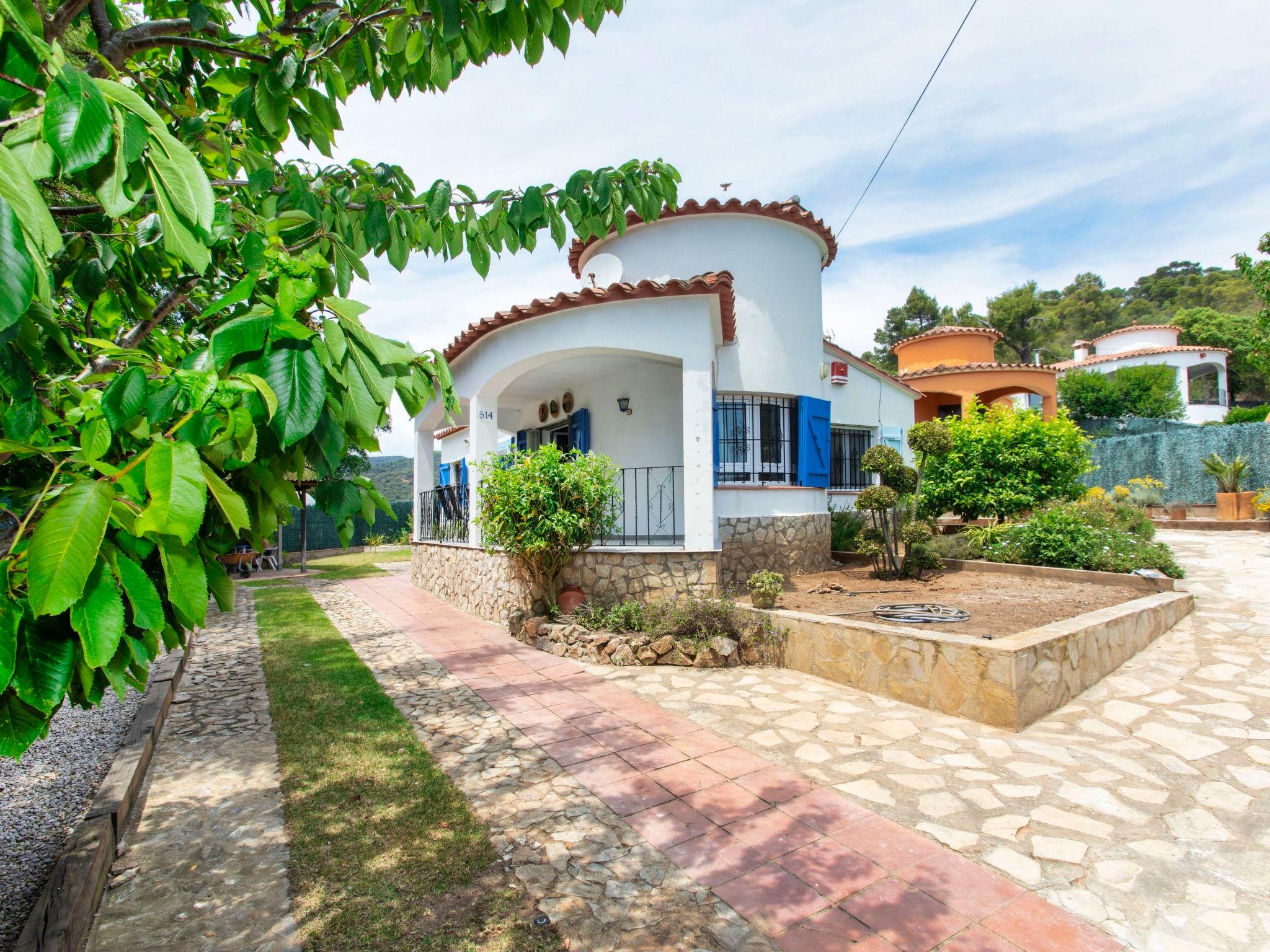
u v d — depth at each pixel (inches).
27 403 50.9
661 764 167.3
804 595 307.0
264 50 91.5
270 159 97.0
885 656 217.8
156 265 94.0
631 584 298.5
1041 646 192.9
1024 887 112.7
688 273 359.6
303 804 147.9
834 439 502.0
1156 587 293.1
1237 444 652.7
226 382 42.6
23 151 40.9
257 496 59.6
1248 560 386.6
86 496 39.4
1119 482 753.6
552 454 299.6
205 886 116.9
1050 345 1724.9
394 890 114.7
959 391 624.7
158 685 227.0
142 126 43.6
